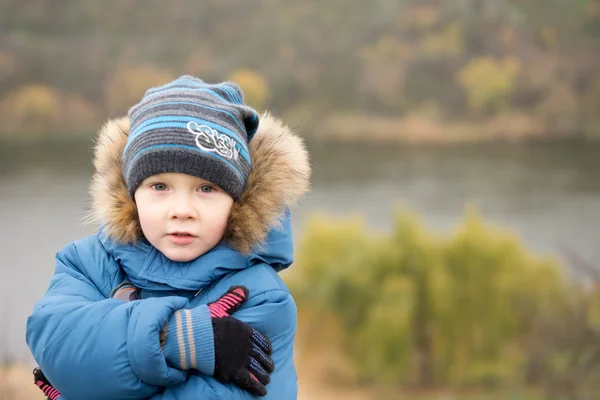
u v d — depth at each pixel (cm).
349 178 4472
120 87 6756
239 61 7500
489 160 5288
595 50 7088
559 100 6644
